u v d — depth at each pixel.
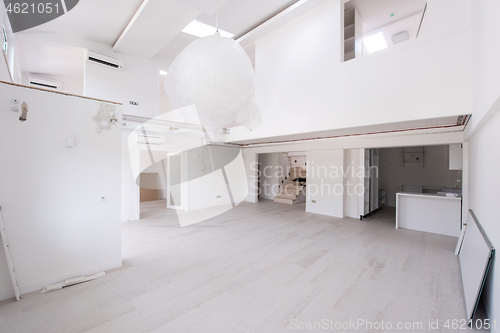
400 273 3.06
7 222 2.44
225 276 2.95
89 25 4.91
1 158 2.42
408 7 5.36
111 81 5.80
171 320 2.09
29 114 2.57
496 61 1.69
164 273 3.02
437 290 2.64
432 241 4.43
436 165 7.41
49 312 2.20
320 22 4.59
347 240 4.45
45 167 2.67
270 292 2.57
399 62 3.54
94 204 3.01
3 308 2.26
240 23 5.54
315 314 2.19
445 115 3.14
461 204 4.73
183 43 6.14
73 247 2.85
